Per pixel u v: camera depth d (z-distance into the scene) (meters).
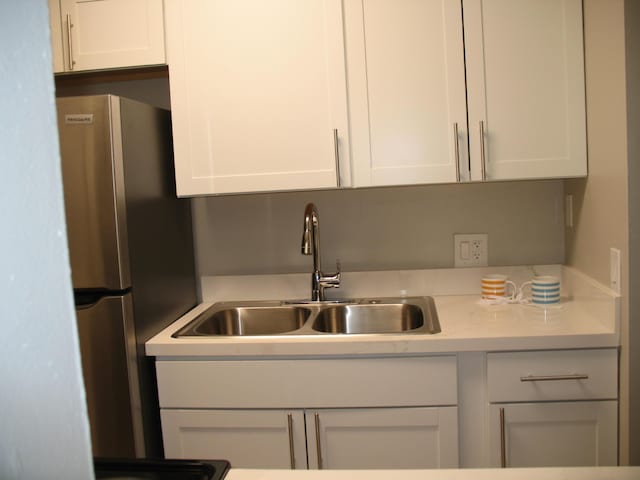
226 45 1.63
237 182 1.66
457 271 1.92
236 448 1.50
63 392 0.30
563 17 1.55
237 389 1.47
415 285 1.94
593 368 1.40
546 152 1.59
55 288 0.29
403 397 1.44
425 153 1.62
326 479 0.68
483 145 1.59
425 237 1.96
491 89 1.59
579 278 1.67
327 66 1.61
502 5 1.56
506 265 1.94
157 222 1.64
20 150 0.29
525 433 1.44
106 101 1.36
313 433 1.46
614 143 1.38
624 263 1.35
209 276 2.00
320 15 1.60
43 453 0.31
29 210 0.29
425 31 1.59
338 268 1.98
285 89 1.62
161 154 1.68
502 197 1.92
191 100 1.65
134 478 0.72
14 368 0.30
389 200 1.96
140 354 1.48
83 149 1.37
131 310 1.44
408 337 1.42
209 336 1.53
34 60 0.28
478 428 1.45
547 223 1.92
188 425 1.49
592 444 1.43
